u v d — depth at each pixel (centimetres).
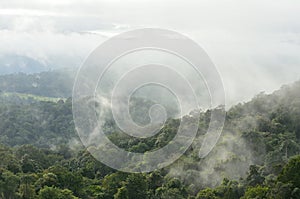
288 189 4006
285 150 6381
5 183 5128
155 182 5609
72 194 5444
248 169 5903
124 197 5138
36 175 5972
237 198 4994
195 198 5181
